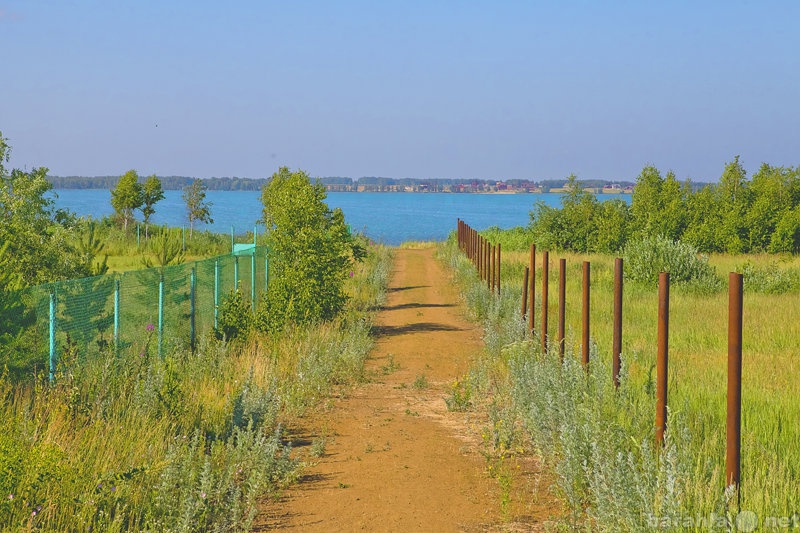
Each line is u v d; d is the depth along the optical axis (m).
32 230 15.30
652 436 8.36
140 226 47.84
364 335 18.53
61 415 8.66
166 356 12.70
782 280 26.39
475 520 7.58
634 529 6.32
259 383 12.62
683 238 44.34
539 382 10.45
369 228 141.00
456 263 40.75
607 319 19.53
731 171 47.16
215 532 7.02
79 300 11.69
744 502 6.76
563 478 7.79
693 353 15.12
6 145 15.83
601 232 44.06
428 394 13.84
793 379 12.27
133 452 8.40
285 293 18.86
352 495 8.35
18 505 6.64
